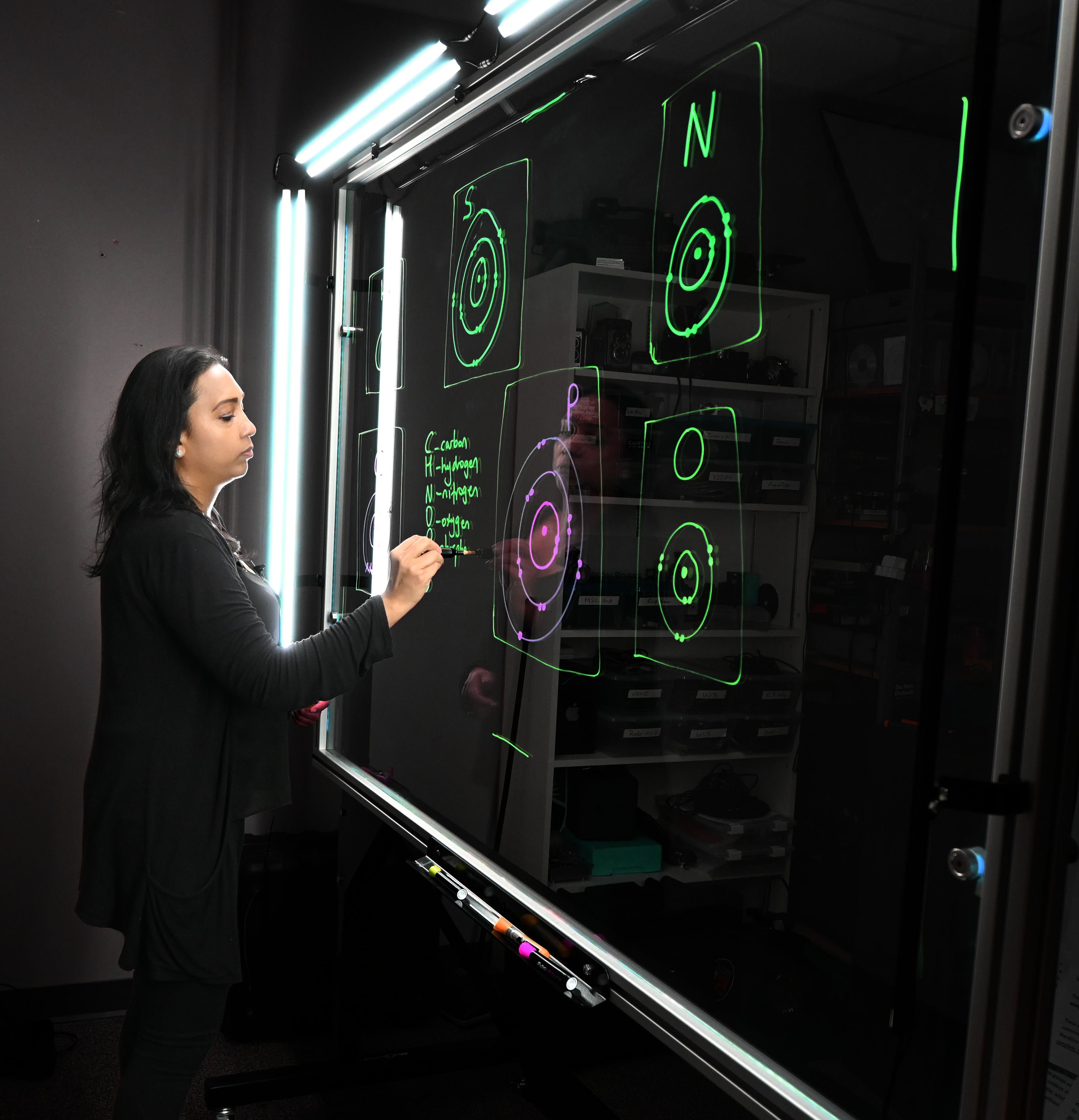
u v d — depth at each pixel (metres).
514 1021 1.89
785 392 1.03
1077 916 1.23
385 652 1.52
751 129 1.06
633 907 1.20
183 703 1.50
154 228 2.49
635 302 1.25
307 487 2.66
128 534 1.50
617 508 1.29
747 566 1.07
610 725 1.27
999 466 0.88
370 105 1.84
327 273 2.63
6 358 2.38
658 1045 2.42
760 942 1.03
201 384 1.54
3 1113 2.12
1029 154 0.87
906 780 0.91
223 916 1.53
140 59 2.44
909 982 0.76
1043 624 0.71
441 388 1.81
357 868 2.07
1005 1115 0.73
